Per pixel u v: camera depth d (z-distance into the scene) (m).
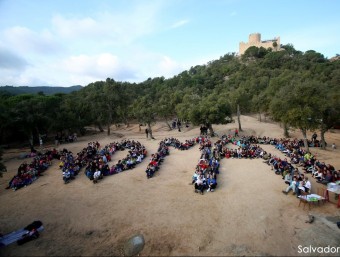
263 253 12.38
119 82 65.88
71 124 52.03
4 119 40.16
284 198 18.34
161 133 55.09
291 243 13.10
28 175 25.31
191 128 57.03
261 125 56.94
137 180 23.78
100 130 65.38
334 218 15.07
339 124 34.22
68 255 13.04
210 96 48.34
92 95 61.22
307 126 29.59
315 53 139.38
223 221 15.42
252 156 30.19
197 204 17.94
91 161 28.47
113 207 18.12
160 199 19.08
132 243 13.21
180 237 13.96
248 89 91.50
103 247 13.55
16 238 14.49
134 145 37.72
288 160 28.59
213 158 27.64
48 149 43.00
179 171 26.17
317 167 22.41
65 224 16.20
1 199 21.22
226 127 55.69
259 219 15.45
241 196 18.97
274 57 131.88
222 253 12.49
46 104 50.72
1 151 19.91
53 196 21.02
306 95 29.56
